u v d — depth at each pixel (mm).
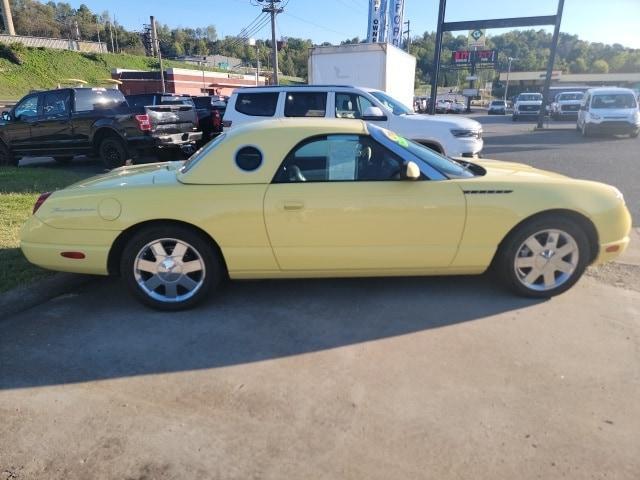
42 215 3770
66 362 3166
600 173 9906
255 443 2426
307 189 3639
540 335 3428
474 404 2693
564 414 2605
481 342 3340
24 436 2490
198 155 4098
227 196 3629
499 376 2947
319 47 13992
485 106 77500
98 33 110562
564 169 10469
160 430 2525
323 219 3629
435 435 2459
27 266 4559
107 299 4133
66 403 2752
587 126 17594
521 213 3725
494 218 3717
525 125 27531
